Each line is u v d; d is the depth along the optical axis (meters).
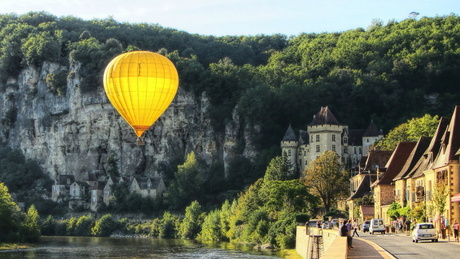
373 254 94.62
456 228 126.81
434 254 95.88
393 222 179.62
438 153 158.88
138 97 140.38
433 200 145.25
